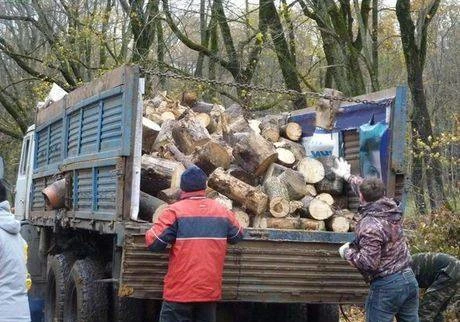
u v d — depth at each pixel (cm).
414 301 573
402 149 673
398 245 564
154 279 571
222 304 673
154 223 571
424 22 1530
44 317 846
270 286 597
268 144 676
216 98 1484
